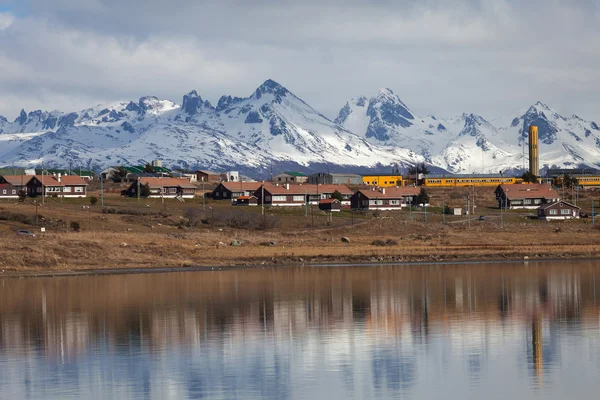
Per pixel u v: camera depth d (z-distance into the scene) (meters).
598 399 140.62
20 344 186.50
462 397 142.50
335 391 146.62
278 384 151.50
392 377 155.50
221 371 161.00
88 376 158.12
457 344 182.88
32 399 143.62
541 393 144.25
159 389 148.75
